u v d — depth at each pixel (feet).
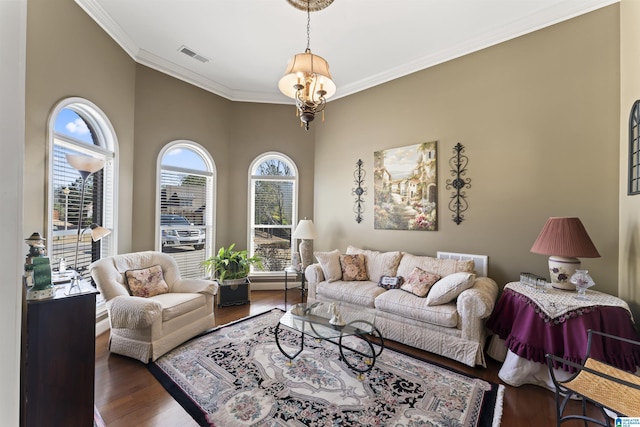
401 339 8.87
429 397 6.28
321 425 5.40
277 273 15.14
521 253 9.20
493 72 9.78
